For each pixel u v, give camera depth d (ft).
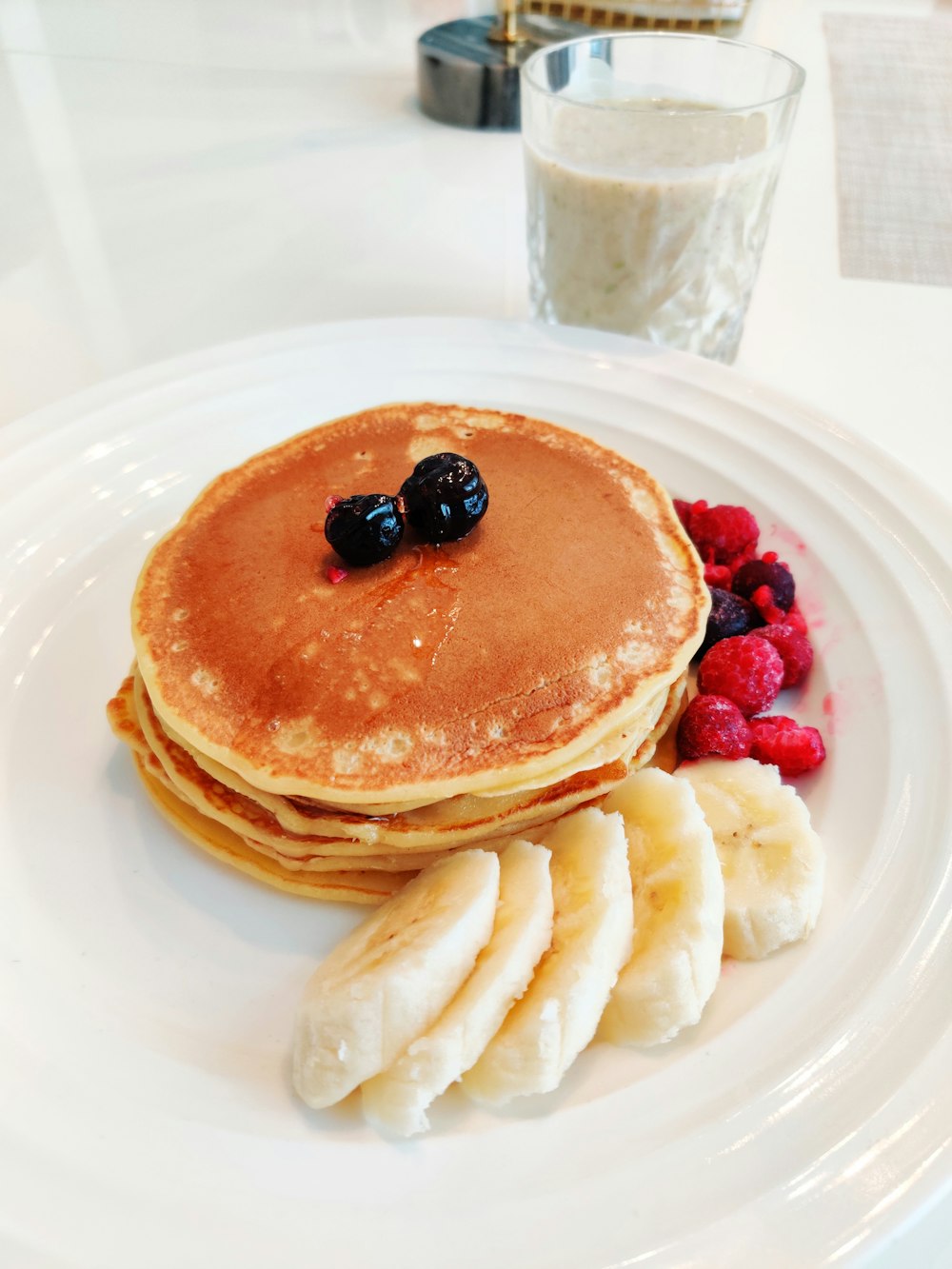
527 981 0.55
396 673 0.64
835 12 2.01
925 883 0.59
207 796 0.66
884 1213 0.46
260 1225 0.47
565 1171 0.49
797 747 0.70
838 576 0.80
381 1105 0.52
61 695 0.76
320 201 1.39
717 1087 0.52
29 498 0.85
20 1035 0.55
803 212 1.35
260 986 0.61
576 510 0.76
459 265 1.24
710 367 0.96
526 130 1.00
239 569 0.71
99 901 0.64
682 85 1.04
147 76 1.78
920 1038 0.52
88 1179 0.48
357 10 2.03
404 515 0.70
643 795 0.65
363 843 0.64
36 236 1.32
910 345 1.11
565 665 0.65
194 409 0.93
